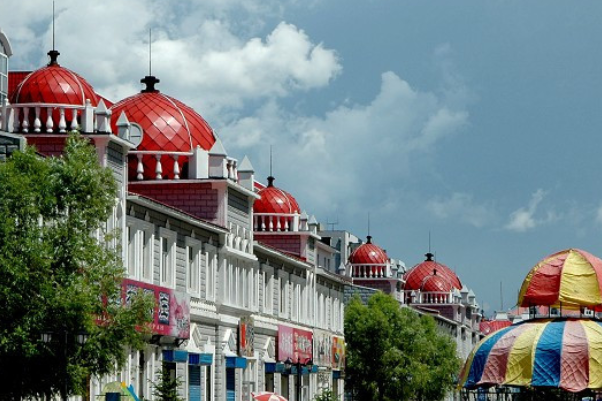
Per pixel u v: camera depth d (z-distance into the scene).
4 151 58.78
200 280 86.81
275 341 105.62
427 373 135.75
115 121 88.88
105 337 52.91
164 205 78.69
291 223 116.75
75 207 52.62
